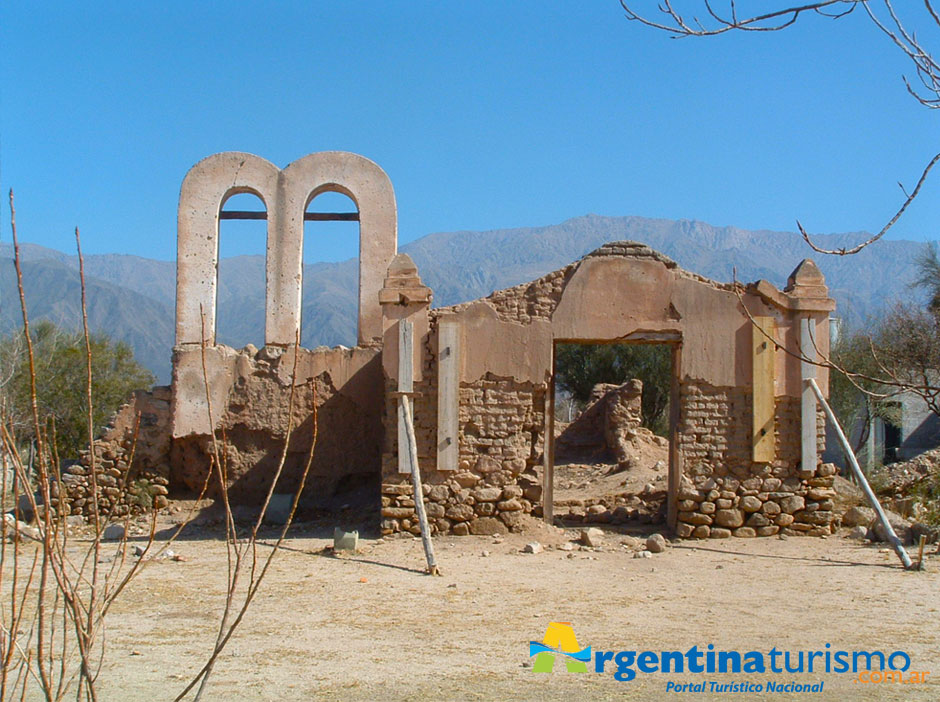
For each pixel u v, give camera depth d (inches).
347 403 772.6
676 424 660.1
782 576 511.2
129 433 771.4
